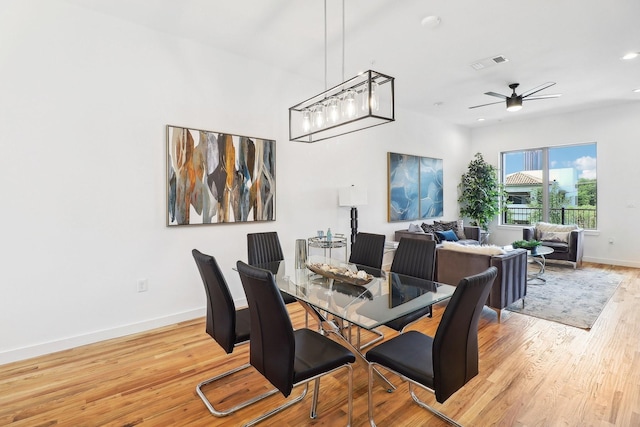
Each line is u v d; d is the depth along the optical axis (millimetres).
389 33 3240
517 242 4918
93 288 2928
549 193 6777
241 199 3775
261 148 3928
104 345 2881
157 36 3207
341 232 4953
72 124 2801
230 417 1955
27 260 2641
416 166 6254
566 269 5652
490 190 7098
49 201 2717
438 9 2836
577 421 1896
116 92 3000
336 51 3648
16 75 2566
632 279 4973
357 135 5164
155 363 2574
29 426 1877
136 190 3119
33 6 2623
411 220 6191
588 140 6156
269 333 1645
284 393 1572
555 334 3076
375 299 2186
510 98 4695
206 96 3523
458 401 2088
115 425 1888
